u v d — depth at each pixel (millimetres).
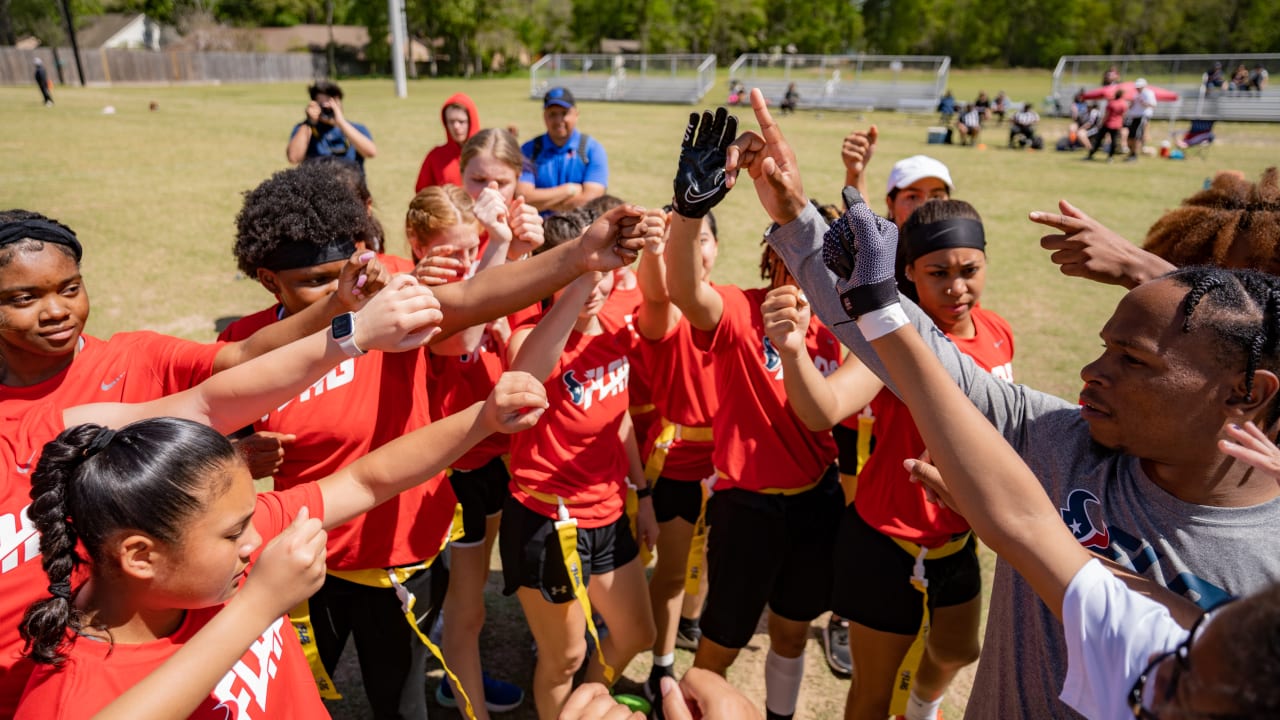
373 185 14453
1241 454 1305
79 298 2271
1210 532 1459
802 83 41156
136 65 56844
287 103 35156
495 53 83062
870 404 2881
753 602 3033
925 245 2785
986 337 3018
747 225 12102
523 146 6555
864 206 1410
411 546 2584
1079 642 1208
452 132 6414
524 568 2891
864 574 2775
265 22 95375
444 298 2021
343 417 2461
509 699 3475
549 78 44969
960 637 2939
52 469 1492
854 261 1415
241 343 2230
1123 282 2113
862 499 2797
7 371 2277
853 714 2951
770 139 1985
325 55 73562
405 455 1914
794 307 2395
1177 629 1129
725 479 3061
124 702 1308
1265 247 2252
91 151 18359
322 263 2408
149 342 2412
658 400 3494
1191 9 84375
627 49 96312
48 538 1479
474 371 3332
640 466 3332
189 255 9922
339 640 2639
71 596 1517
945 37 96625
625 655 3076
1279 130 29828
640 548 3496
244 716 1685
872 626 2785
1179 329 1397
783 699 3166
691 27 96812
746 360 2906
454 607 3254
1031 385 6695
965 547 2863
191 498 1470
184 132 22688
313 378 1840
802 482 2986
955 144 25250
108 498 1430
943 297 2797
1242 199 2406
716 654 3107
